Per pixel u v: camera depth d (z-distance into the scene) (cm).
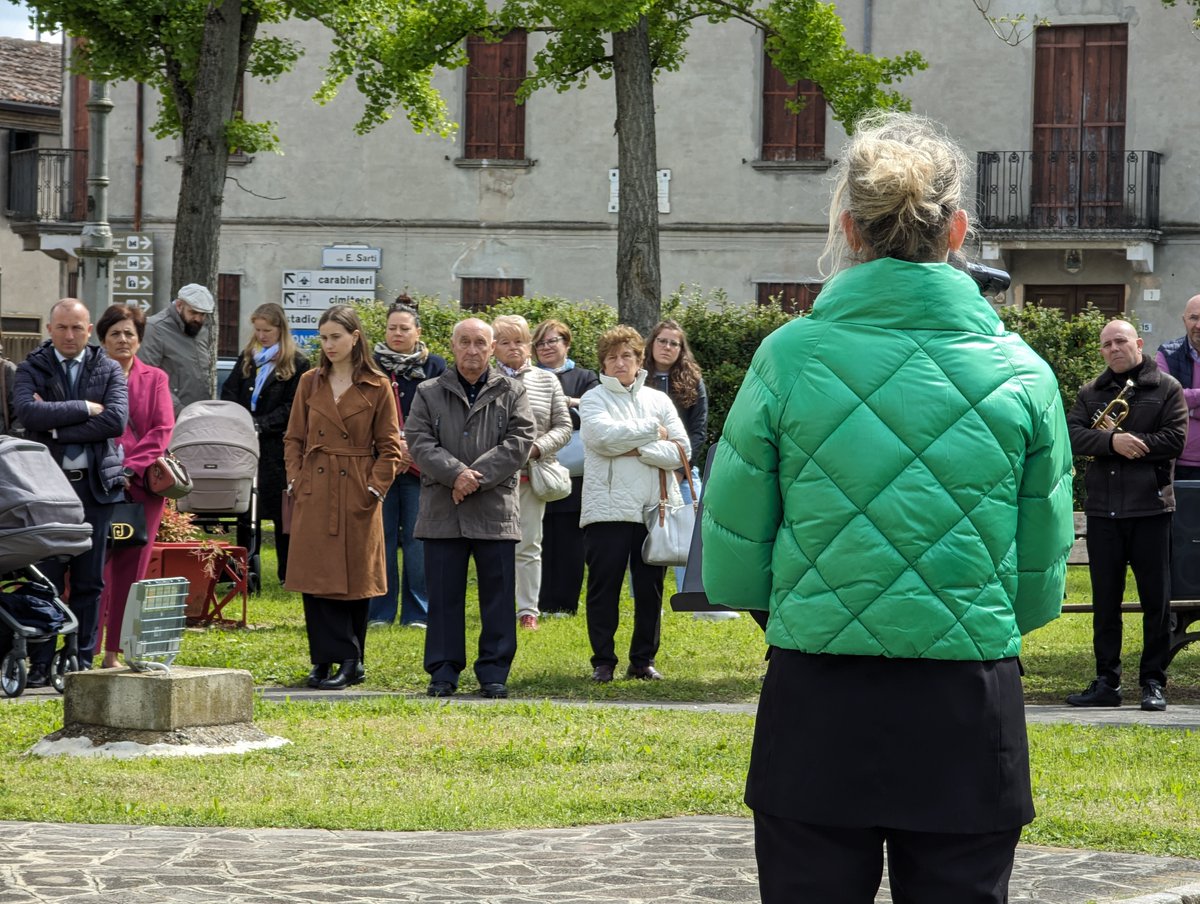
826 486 334
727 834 624
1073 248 2788
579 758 780
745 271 2970
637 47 2002
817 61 2012
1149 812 678
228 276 3164
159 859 565
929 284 341
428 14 2084
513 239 3073
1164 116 2772
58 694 984
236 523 1497
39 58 4600
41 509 930
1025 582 345
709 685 1053
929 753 326
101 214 1961
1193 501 1033
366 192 3114
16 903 500
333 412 1034
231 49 2002
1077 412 1023
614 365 1050
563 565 1377
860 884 331
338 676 1044
